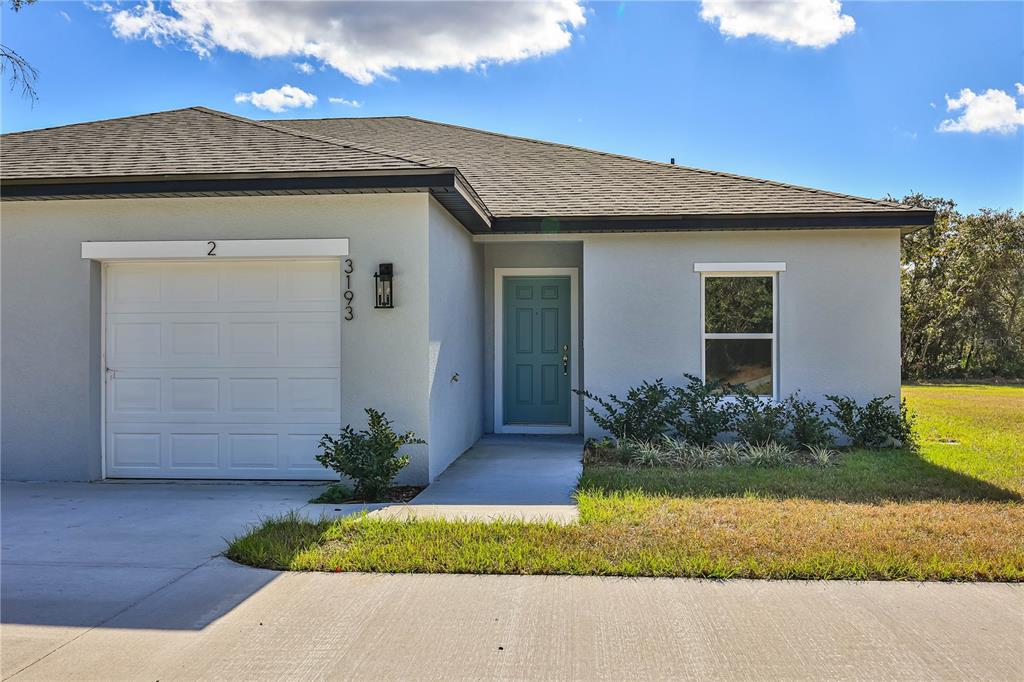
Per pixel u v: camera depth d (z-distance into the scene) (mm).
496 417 11344
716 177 11203
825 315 9742
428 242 7516
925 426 12094
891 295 9648
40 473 7965
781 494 6789
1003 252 30797
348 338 7602
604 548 5105
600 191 10547
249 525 6031
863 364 9711
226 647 3672
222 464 8047
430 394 7605
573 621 3957
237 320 8039
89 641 3754
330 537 5449
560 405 11359
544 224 9672
